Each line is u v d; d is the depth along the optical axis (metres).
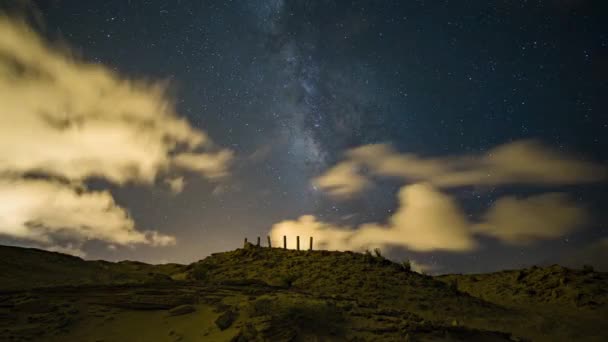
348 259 34.22
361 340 14.30
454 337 16.23
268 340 12.98
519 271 41.31
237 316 14.59
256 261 34.91
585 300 31.95
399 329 15.56
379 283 28.95
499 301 34.88
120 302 16.31
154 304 16.17
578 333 24.94
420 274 33.50
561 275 37.50
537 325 25.80
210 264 34.97
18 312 14.91
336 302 18.03
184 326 14.34
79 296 16.94
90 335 13.73
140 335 13.82
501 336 17.78
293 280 29.36
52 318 14.51
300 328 14.20
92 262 31.19
